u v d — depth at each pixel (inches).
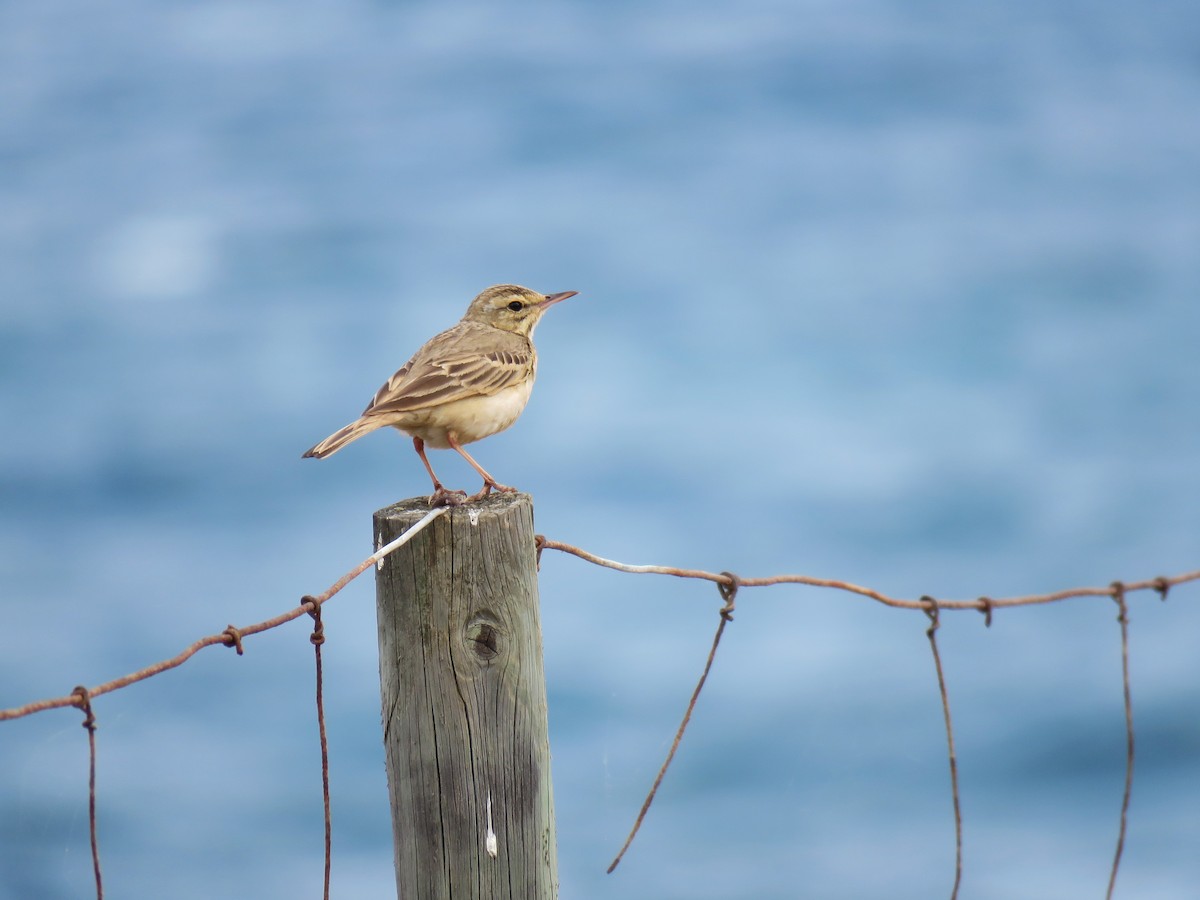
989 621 285.1
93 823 193.2
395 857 225.0
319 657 218.1
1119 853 292.2
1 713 181.8
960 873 273.1
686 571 263.3
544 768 223.0
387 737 222.5
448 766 218.5
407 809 221.3
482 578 217.2
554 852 225.5
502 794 219.0
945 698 277.4
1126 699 295.4
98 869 194.2
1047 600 290.4
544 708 223.9
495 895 219.9
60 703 188.7
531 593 221.3
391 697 221.0
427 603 217.2
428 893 220.8
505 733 218.5
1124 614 298.2
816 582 273.6
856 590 277.3
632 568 257.8
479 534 216.8
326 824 217.6
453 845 219.5
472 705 217.5
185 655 202.8
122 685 195.2
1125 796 291.7
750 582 268.8
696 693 264.7
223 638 206.8
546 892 222.8
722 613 267.9
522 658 219.6
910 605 280.8
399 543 215.6
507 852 219.8
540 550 246.8
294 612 211.9
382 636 221.8
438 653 217.5
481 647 217.6
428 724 218.5
